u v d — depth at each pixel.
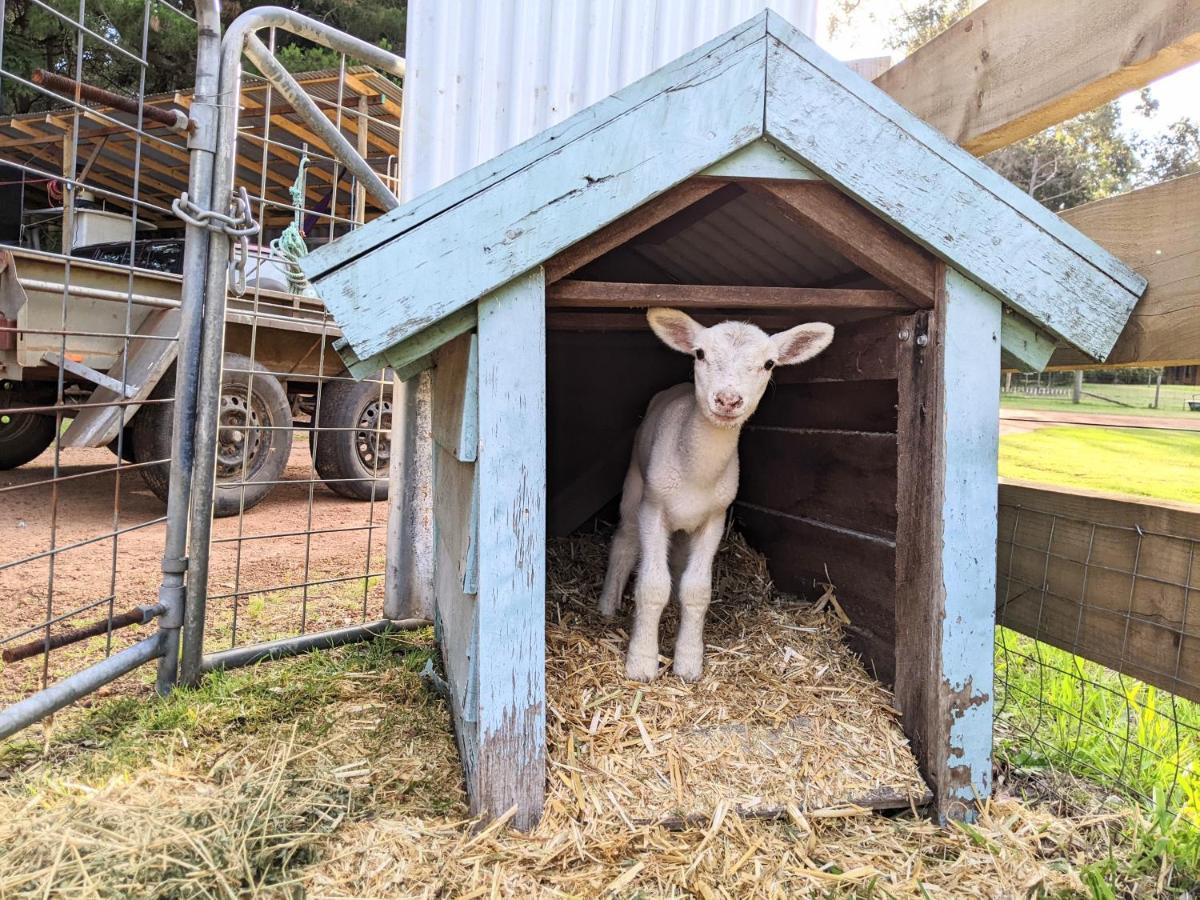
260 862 1.89
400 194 3.64
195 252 2.84
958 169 2.13
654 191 2.03
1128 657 2.26
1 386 6.48
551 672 2.62
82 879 1.75
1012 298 2.18
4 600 3.79
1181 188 2.07
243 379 5.77
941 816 2.26
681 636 2.78
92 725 2.64
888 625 2.66
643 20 3.81
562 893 1.86
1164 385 10.35
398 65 3.77
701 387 2.61
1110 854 2.07
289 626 3.71
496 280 1.96
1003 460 5.30
